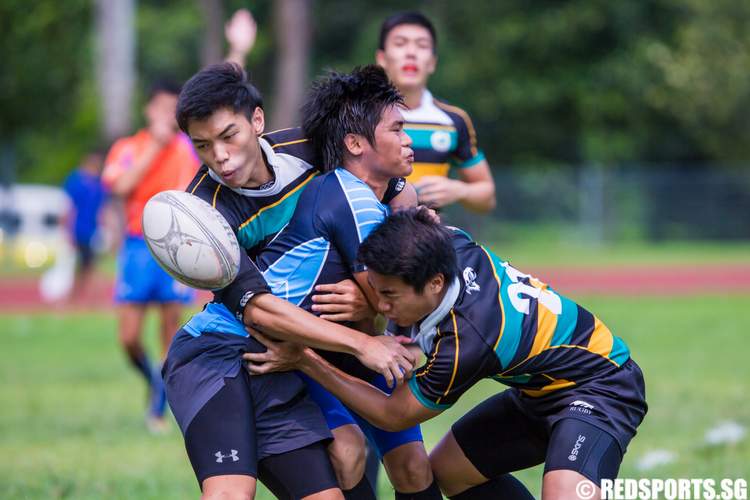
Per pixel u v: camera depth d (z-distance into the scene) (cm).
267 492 1942
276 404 1345
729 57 10031
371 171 1402
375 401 1359
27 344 4097
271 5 10212
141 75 11000
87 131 10006
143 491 1941
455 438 1489
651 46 10644
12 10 8819
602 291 6016
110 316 5003
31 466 2147
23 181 10588
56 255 7969
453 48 10938
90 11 9525
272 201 1370
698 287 6309
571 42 10869
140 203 2638
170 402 1367
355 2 11162
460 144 1966
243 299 1319
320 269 1363
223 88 1289
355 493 1411
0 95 9206
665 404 2733
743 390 2922
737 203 9525
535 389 1389
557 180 9550
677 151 11031
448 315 1330
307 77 8356
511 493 1502
